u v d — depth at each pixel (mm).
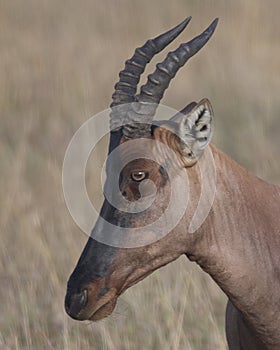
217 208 20328
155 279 32594
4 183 42781
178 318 30766
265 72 61812
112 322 30719
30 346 29750
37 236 37531
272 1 75812
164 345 29406
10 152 47281
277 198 21500
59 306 32406
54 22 73438
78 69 61875
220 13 74688
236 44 67312
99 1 78188
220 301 32188
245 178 21031
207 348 29516
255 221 20703
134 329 30453
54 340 30547
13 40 67625
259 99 56344
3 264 35906
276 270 20688
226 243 20344
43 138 50781
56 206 40969
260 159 45875
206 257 20312
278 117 53656
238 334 22047
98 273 19609
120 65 63188
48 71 61594
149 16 74938
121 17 75250
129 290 31766
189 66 63406
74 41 68625
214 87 58250
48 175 43750
